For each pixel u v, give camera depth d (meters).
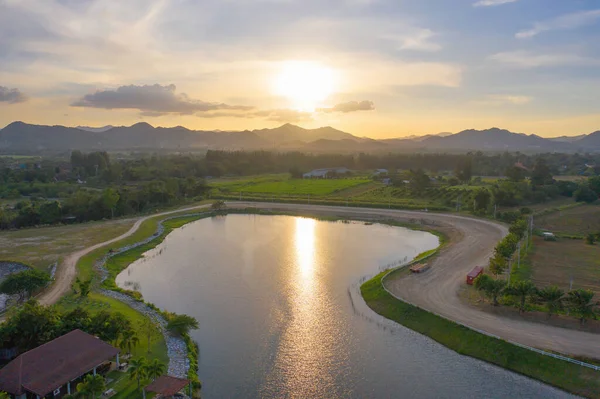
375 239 129.12
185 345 59.84
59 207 155.00
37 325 53.97
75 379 48.28
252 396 49.22
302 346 61.06
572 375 51.09
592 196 181.25
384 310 72.75
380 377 53.16
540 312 68.00
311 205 188.38
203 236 134.62
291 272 95.06
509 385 51.31
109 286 85.38
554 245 114.19
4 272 95.00
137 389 48.69
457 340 61.09
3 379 44.78
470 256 101.81
